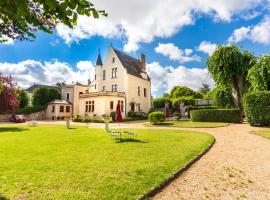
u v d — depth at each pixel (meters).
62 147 11.01
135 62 50.81
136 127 23.83
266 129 17.59
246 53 29.73
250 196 5.12
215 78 30.27
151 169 6.84
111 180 5.88
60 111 48.19
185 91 66.94
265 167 7.39
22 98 50.66
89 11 3.35
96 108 39.47
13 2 3.13
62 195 4.95
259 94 20.34
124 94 41.31
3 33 4.79
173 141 12.57
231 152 9.88
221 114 26.30
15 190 5.25
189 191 5.41
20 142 12.88
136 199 4.76
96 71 45.53
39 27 4.08
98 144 11.87
